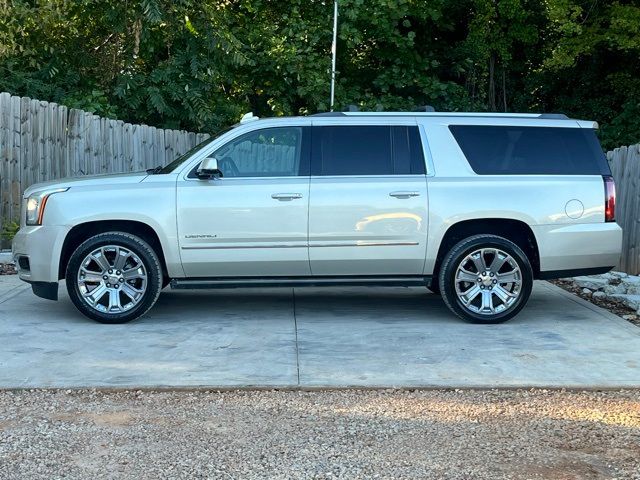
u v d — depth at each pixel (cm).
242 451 476
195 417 535
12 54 1449
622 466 457
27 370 628
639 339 732
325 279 795
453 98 1820
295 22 1692
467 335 746
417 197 781
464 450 479
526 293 786
